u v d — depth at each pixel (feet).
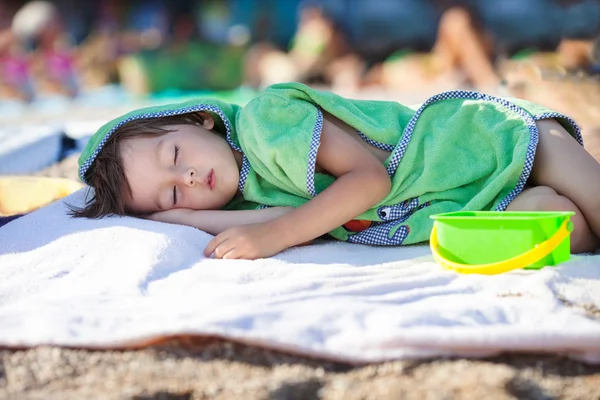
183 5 41.96
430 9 37.76
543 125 7.51
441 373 4.59
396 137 7.82
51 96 31.71
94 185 7.83
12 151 11.88
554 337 4.80
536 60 19.15
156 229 6.95
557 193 7.26
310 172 7.26
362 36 37.50
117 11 41.73
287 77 32.30
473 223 6.31
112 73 37.52
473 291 5.85
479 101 7.72
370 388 4.43
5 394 4.50
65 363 4.84
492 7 35.32
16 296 6.01
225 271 6.23
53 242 6.87
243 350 4.91
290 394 4.41
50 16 31.86
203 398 4.42
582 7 35.40
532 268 6.23
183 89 33.88
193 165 7.50
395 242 7.45
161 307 5.48
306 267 6.44
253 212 7.50
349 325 5.11
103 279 6.20
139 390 4.45
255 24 38.88
